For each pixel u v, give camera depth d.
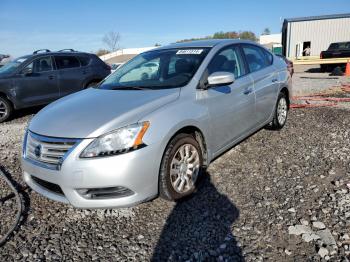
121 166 2.78
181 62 3.96
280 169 4.02
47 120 3.23
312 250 2.54
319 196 3.32
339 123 5.93
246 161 4.31
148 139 2.91
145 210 3.25
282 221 2.93
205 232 2.85
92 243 2.80
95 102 3.42
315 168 3.99
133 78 4.11
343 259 2.43
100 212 3.27
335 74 15.54
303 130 5.58
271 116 5.13
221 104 3.78
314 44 25.00
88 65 9.52
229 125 3.98
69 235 2.94
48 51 9.14
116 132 2.84
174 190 3.20
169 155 3.11
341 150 4.54
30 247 2.79
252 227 2.87
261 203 3.24
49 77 8.62
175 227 2.95
